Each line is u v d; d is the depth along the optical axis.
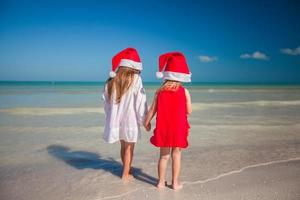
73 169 4.33
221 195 3.40
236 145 5.71
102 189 3.59
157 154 5.15
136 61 3.78
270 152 5.21
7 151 5.18
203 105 13.30
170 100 3.45
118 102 3.73
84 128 7.32
